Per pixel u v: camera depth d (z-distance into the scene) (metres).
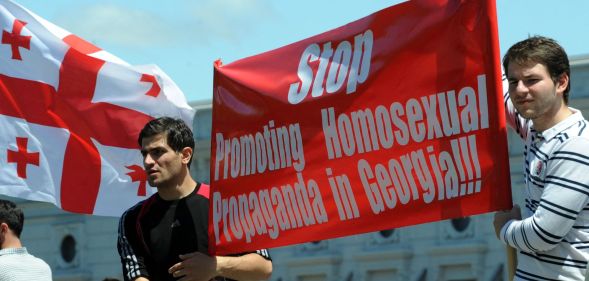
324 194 6.55
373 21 6.39
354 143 6.45
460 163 6.07
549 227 5.34
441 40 6.12
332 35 6.60
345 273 42.72
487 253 40.41
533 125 5.58
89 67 9.02
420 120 6.20
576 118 5.47
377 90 6.34
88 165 9.00
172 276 6.84
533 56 5.42
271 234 6.75
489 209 5.99
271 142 6.76
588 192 5.33
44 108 8.98
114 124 9.03
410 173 6.24
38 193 8.92
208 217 6.90
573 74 38.00
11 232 7.81
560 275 5.42
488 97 6.00
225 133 6.95
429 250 41.34
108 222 44.91
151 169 6.81
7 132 8.95
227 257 6.82
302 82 6.66
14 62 9.00
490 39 5.98
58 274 45.47
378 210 6.36
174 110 9.17
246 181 6.84
